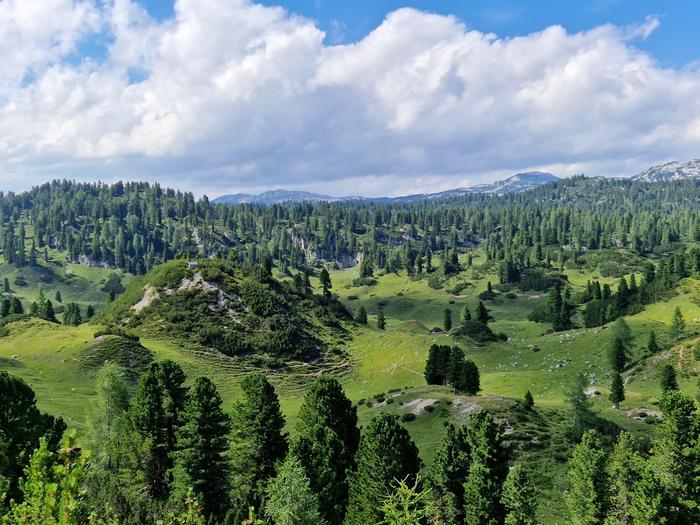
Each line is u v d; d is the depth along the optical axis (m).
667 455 46.53
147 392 55.19
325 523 38.31
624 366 126.88
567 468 68.00
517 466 45.97
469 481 46.81
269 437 53.22
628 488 49.19
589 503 49.69
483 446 48.53
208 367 128.75
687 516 42.41
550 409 91.88
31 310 175.38
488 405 85.69
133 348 121.62
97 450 60.84
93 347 117.94
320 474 45.62
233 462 53.50
